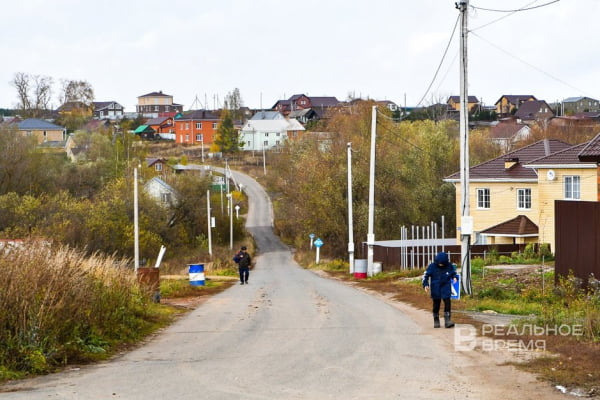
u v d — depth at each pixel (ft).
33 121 560.61
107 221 229.66
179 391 37.40
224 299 96.43
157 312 73.87
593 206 76.33
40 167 309.63
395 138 296.92
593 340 49.78
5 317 44.37
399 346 51.42
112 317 57.16
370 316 71.36
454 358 46.42
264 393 36.81
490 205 175.63
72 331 49.34
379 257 172.55
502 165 178.19
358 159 239.91
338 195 230.27
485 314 70.33
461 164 85.35
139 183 265.75
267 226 369.09
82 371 43.42
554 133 317.01
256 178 484.33
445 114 483.10
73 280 52.42
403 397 35.76
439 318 67.77
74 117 625.41
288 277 165.37
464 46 84.69
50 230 212.02
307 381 39.78
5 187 291.99
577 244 79.30
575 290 75.56
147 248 237.45
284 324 66.28
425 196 246.47
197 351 51.29
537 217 168.14
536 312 69.36
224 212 340.80
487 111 643.04
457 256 145.18
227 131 563.89
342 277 155.63
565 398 35.24
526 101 617.21
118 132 490.49
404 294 95.14
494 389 37.42
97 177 340.18
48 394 36.55
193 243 296.92
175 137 632.38
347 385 38.68
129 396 36.17
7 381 40.19
